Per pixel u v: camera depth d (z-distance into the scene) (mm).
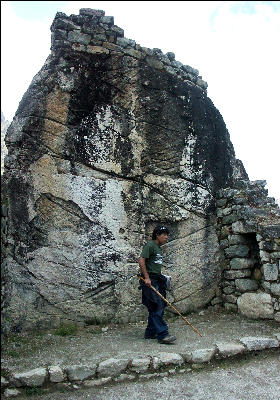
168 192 6133
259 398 3721
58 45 5621
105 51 5879
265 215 5938
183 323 5676
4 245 5160
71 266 5418
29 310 5156
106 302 5578
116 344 4715
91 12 5895
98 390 3859
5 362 4102
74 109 5617
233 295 6109
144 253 4938
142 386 3930
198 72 6742
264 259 5598
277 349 4633
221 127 6859
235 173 6902
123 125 5910
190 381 4020
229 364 4371
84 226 5539
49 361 4148
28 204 5293
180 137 6328
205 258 6293
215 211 6512
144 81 6125
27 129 5367
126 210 5816
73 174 5547
